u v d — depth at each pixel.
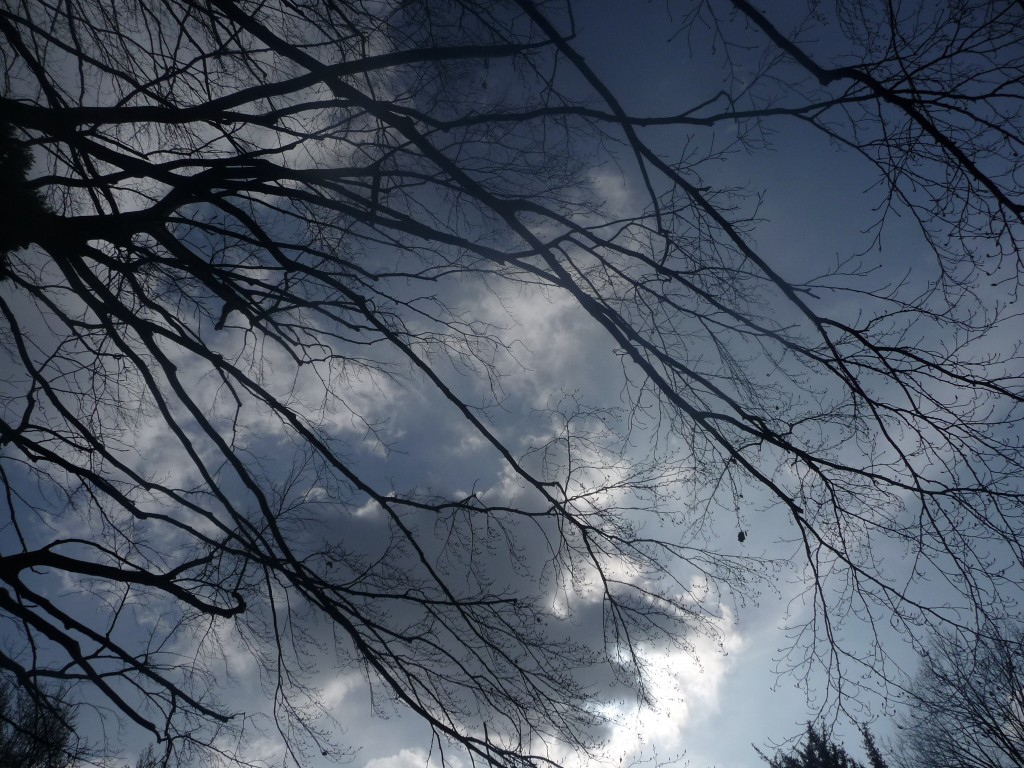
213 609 5.89
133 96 5.95
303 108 6.11
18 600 5.68
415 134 5.61
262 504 5.98
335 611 5.89
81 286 6.02
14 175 5.45
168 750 6.05
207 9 5.52
